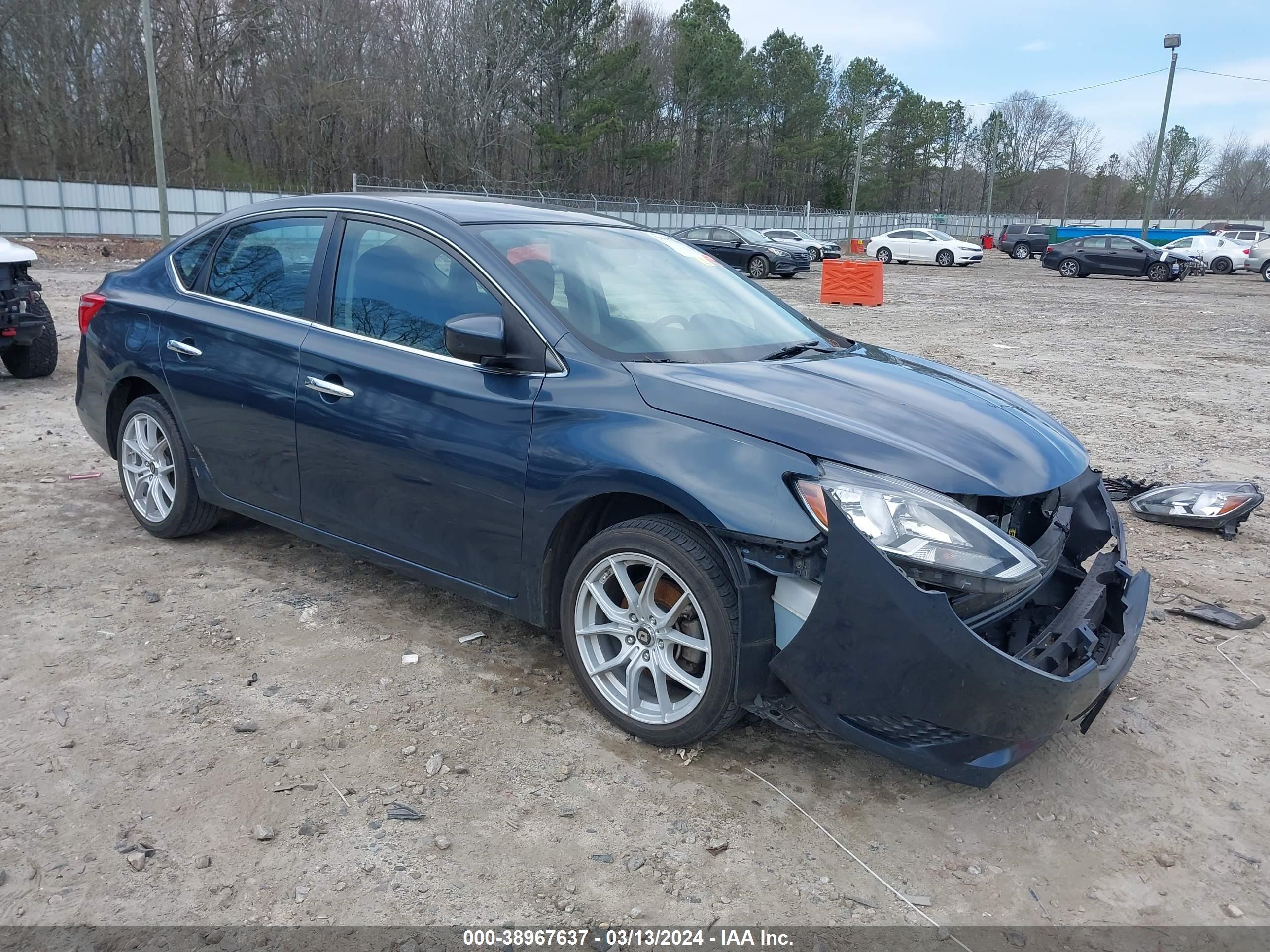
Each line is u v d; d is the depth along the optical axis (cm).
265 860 255
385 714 329
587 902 245
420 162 5828
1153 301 2431
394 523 369
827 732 288
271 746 307
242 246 435
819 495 268
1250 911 254
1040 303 2303
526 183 5728
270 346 398
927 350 1346
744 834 274
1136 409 950
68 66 4900
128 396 487
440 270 360
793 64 7988
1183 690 374
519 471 322
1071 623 288
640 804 286
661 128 7388
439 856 260
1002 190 10756
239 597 419
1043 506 308
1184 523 572
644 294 372
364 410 364
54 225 3625
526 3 5506
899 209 10125
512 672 362
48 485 566
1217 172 10588
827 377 336
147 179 5125
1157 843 280
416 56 5631
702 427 292
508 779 295
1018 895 256
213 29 5241
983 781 270
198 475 448
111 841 260
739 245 2919
